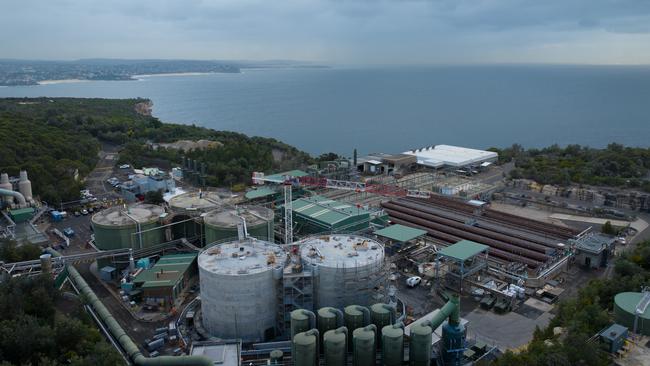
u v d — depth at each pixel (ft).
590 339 248.73
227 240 347.97
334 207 449.06
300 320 250.57
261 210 411.34
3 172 568.41
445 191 592.60
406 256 389.80
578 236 426.51
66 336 259.80
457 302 254.27
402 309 318.65
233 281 276.21
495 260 390.21
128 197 574.97
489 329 301.84
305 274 280.31
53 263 351.67
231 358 249.75
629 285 302.25
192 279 361.71
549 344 253.85
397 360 242.37
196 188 631.56
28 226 471.62
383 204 542.16
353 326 255.29
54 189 552.00
